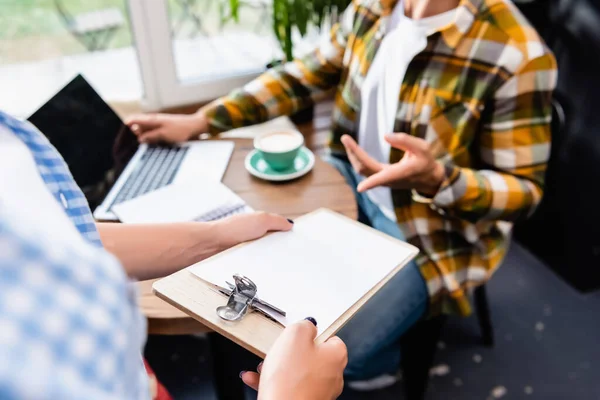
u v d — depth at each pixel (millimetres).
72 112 998
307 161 1090
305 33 1484
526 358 1454
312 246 646
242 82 1721
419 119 1028
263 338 492
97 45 1882
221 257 607
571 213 1638
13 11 1779
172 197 937
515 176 1002
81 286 239
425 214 1064
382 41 1125
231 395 1009
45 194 313
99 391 223
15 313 213
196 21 1923
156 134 1133
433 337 1119
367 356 1000
